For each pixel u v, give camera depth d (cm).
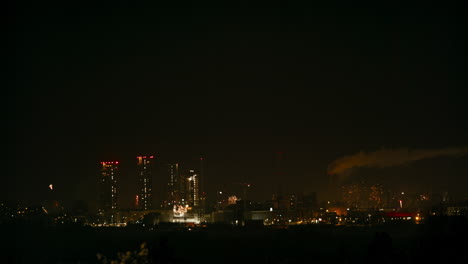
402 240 10200
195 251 11212
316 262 9338
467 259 6519
